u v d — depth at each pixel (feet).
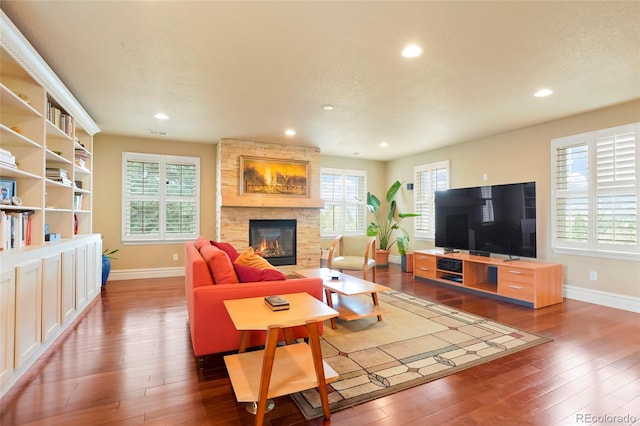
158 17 6.94
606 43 7.98
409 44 8.04
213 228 19.65
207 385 7.04
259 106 12.60
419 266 18.16
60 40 7.85
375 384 7.10
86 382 7.12
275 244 19.67
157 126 15.53
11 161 7.59
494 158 17.13
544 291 13.03
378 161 25.07
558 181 14.44
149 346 9.03
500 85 10.58
